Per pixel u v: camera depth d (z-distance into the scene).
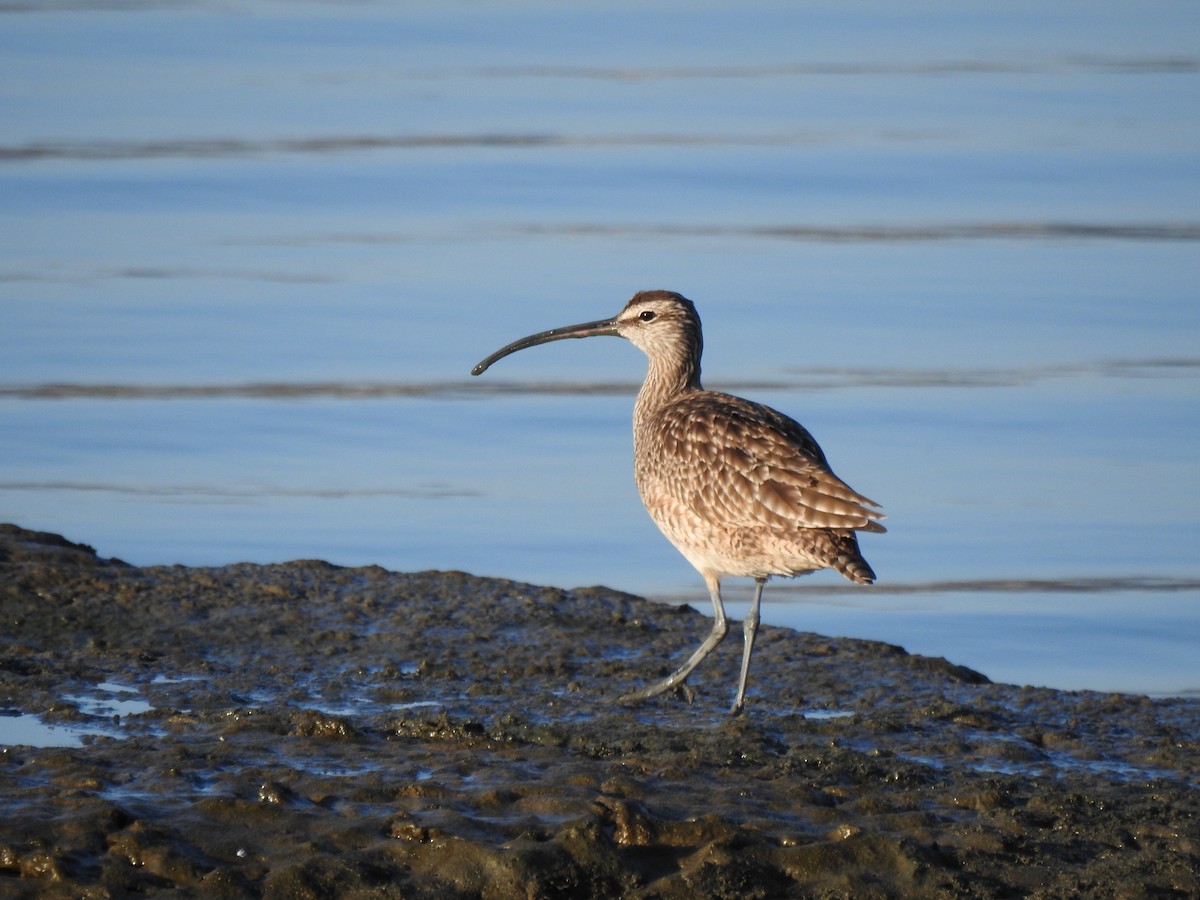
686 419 15.35
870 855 10.98
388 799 11.64
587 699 14.75
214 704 14.18
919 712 14.55
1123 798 12.33
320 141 40.50
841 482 14.26
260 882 10.38
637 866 10.86
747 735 13.41
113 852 10.62
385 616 17.08
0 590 16.83
